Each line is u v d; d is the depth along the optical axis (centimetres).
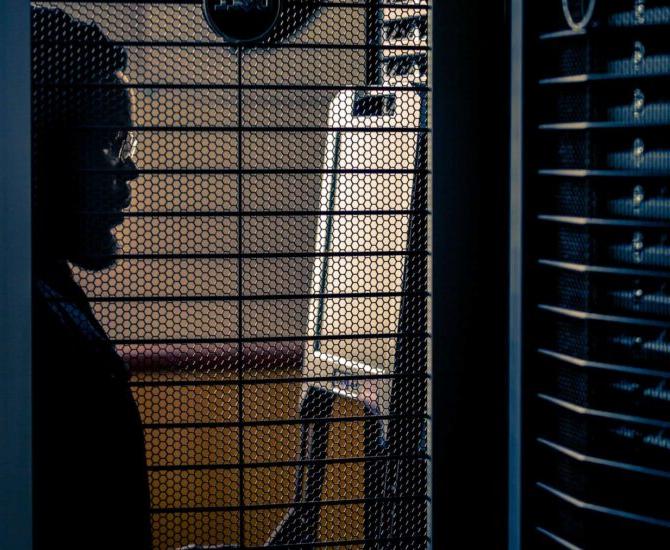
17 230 158
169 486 168
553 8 155
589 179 151
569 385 157
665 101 145
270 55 162
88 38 159
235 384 167
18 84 157
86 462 164
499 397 166
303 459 170
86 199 162
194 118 162
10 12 156
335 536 171
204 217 164
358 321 168
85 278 163
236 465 168
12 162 157
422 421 170
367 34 165
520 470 160
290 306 167
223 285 165
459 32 163
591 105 150
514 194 159
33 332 161
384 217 168
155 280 164
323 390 169
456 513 169
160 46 160
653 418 149
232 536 170
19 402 160
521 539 161
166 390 166
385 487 171
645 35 146
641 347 150
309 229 166
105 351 164
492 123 165
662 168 146
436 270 165
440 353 166
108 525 165
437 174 164
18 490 161
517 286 159
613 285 152
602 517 154
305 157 165
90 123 161
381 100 166
